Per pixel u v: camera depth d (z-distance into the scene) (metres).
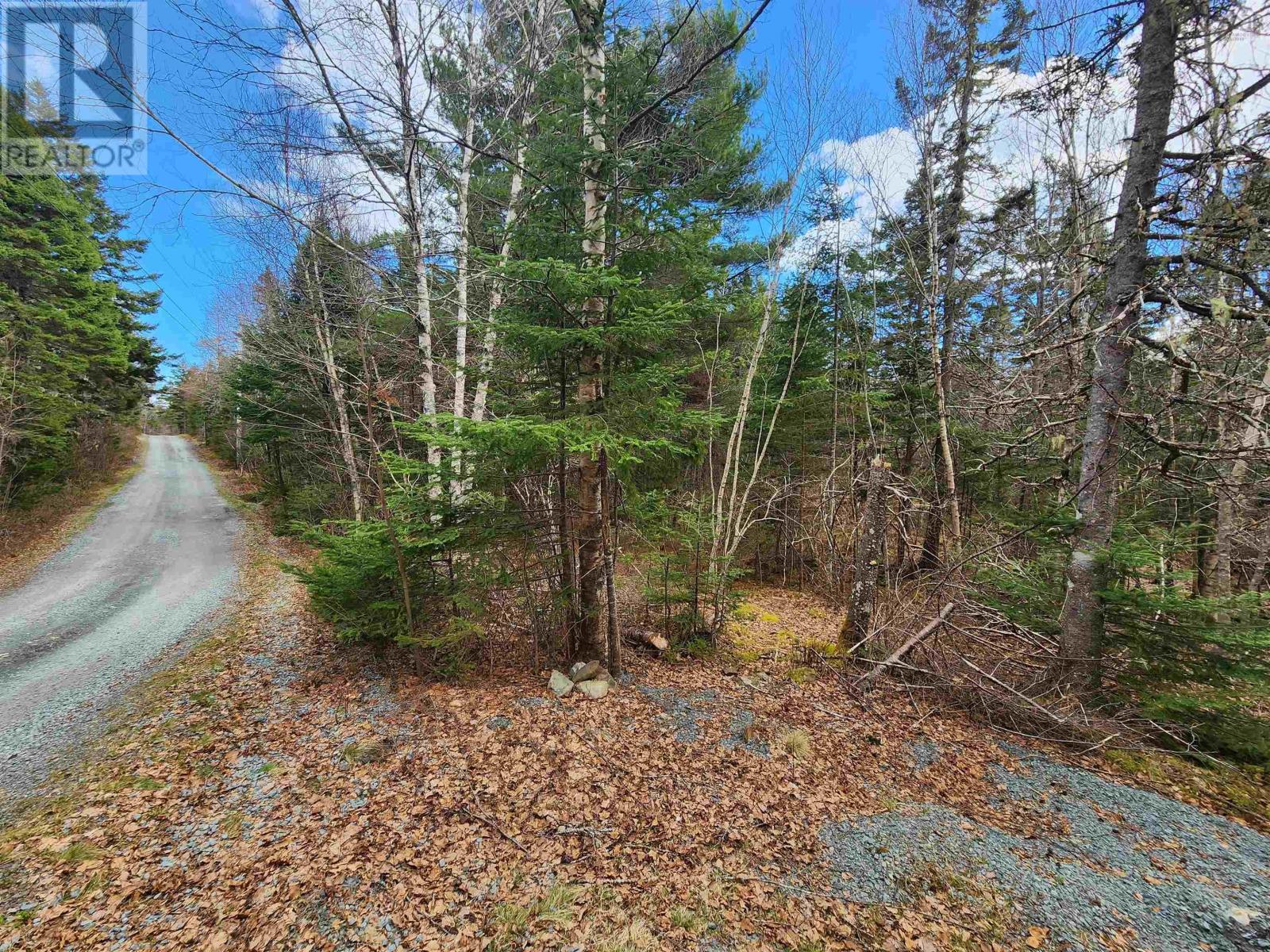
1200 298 5.02
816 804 3.95
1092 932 2.85
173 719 5.00
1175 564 7.42
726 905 2.99
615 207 5.28
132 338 20.58
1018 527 6.22
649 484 6.07
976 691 5.55
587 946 2.72
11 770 4.18
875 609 7.42
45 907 2.84
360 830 3.48
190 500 20.34
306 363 11.18
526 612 6.07
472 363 5.95
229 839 3.39
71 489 17.81
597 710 5.18
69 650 7.02
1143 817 3.88
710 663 6.85
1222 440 6.55
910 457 11.75
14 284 14.45
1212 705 4.55
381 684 5.63
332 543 5.80
